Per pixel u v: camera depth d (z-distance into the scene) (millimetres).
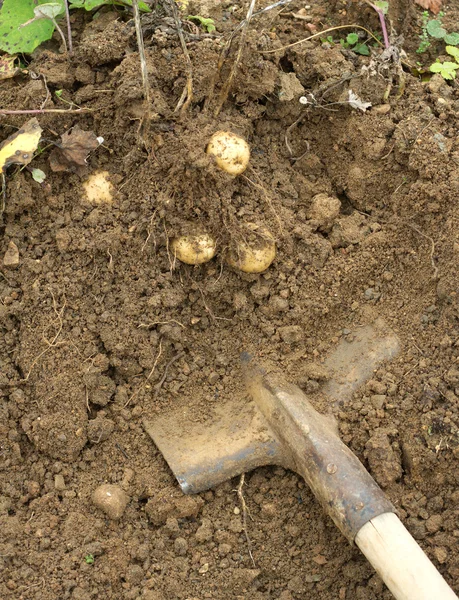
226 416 818
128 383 831
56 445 790
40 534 761
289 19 919
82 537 765
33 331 808
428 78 924
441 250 825
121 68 808
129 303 816
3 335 820
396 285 857
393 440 794
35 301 810
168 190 795
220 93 823
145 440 814
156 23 834
